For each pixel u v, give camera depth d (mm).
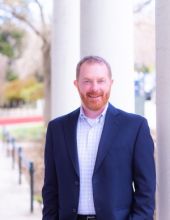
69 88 10461
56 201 4973
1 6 31750
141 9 26094
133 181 4543
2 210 13133
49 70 28531
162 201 4719
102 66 4469
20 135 41188
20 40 43000
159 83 4691
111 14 6656
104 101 4504
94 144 4543
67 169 4578
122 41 6754
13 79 48281
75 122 4691
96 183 4398
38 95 49375
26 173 20281
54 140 4762
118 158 4379
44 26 29391
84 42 6809
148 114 13781
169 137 4559
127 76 6930
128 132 4418
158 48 4699
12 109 49500
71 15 10508
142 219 4285
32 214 12680
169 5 4488
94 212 4465
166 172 4625
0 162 23984
